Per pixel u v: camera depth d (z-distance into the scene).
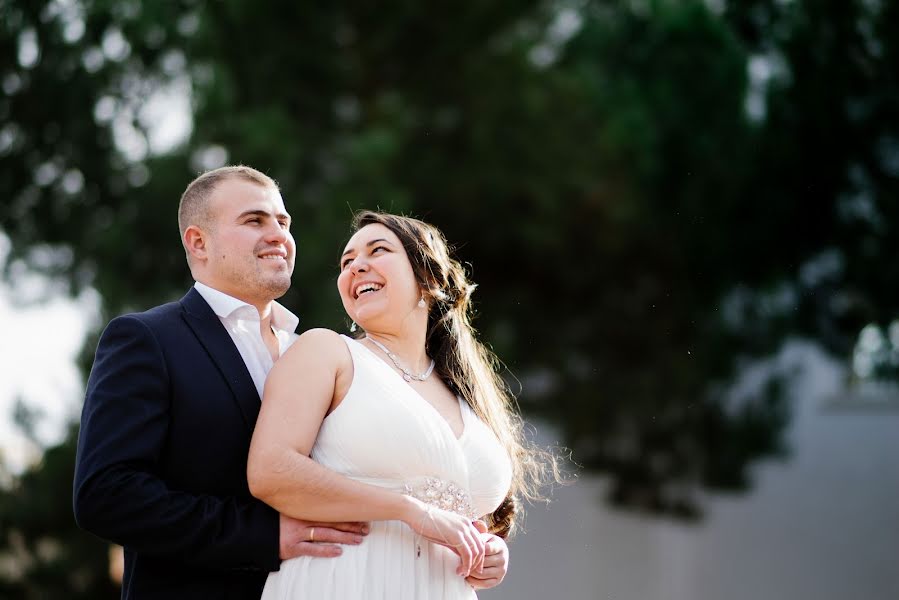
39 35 9.66
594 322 11.60
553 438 12.01
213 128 8.91
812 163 10.11
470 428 2.47
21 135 9.86
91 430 2.20
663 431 11.18
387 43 10.54
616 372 11.45
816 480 12.38
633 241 11.12
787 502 12.39
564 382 11.59
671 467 11.23
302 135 9.45
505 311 11.55
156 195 8.88
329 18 9.97
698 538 12.04
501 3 10.87
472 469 2.42
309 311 8.31
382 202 8.95
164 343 2.33
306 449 2.22
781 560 12.18
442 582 2.34
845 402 12.30
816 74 9.82
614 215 10.83
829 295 10.65
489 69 11.00
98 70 9.75
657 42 11.41
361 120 10.33
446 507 2.32
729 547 12.16
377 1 10.28
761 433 11.21
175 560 2.27
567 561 11.74
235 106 9.30
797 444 12.49
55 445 8.56
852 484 12.11
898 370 10.92
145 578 2.27
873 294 10.20
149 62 9.72
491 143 10.79
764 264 10.72
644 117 10.84
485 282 11.48
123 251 8.84
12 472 8.61
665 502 11.37
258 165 8.82
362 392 2.30
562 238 11.02
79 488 2.14
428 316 2.63
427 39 10.84
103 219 9.89
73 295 9.91
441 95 11.08
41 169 9.99
